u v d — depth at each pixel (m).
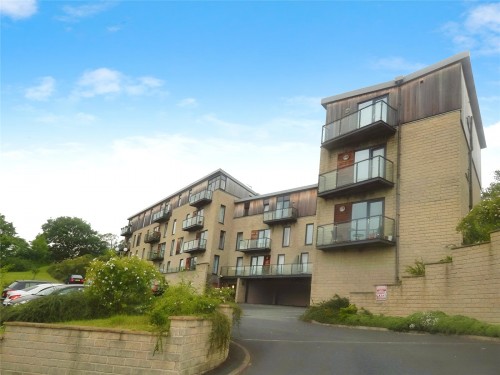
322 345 10.45
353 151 21.36
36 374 7.21
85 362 7.00
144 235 58.56
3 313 8.98
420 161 18.61
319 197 21.92
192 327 6.86
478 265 12.90
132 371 6.69
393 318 14.40
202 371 7.11
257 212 40.22
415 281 14.78
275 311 23.59
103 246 80.06
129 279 9.72
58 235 76.12
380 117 19.78
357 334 12.91
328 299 19.81
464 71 19.16
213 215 41.34
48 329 7.41
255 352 9.39
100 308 9.57
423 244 17.55
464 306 13.10
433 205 17.67
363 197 20.22
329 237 20.72
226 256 41.03
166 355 6.59
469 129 19.58
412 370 7.75
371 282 18.70
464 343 10.65
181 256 45.78
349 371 7.75
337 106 22.75
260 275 36.22
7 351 7.50
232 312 9.20
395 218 18.70
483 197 19.58
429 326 12.80
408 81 20.12
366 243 18.77
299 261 34.78
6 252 61.28
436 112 18.69
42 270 55.28
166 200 53.75
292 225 36.50
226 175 43.12
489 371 7.54
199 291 8.20
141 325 7.60
